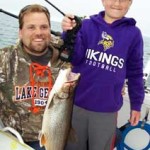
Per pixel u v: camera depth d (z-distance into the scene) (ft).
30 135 7.42
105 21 8.25
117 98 8.30
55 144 6.75
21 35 7.06
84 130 8.48
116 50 8.08
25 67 7.16
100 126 8.31
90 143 8.60
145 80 10.89
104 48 8.08
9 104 7.29
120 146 10.59
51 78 7.25
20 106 7.22
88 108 8.23
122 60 8.16
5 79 7.15
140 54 8.65
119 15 8.13
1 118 7.53
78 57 7.90
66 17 6.76
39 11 6.79
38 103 7.25
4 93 7.25
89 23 8.23
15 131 6.99
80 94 8.26
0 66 7.11
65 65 7.19
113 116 8.36
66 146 7.67
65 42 6.99
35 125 7.36
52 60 7.32
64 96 6.43
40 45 6.95
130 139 10.88
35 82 7.20
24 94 7.18
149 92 10.90
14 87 7.15
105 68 8.06
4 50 7.23
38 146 7.44
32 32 6.81
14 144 6.74
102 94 8.11
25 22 6.80
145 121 10.65
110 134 8.48
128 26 8.32
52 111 6.45
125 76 8.74
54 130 6.60
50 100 6.36
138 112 9.17
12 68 7.14
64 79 6.39
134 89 9.06
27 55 7.18
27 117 7.31
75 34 6.93
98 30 8.16
